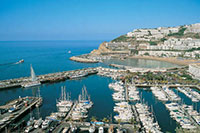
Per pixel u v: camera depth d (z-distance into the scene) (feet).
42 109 435.53
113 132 319.68
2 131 335.26
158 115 397.39
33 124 353.31
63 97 518.37
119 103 451.53
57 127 336.90
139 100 490.90
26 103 441.68
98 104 463.01
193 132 325.01
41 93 567.59
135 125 338.75
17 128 343.05
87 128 335.26
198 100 478.59
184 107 425.69
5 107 427.33
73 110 412.98
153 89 574.15
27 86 639.35
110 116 391.45
